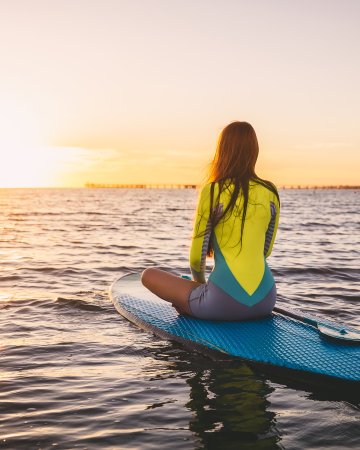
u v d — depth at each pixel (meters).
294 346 3.57
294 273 8.69
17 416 2.87
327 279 8.07
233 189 3.75
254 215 3.78
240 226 3.77
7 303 5.77
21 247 12.62
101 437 2.62
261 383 3.35
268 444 2.56
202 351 3.67
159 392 3.21
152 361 3.79
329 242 15.10
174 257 10.95
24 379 3.44
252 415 2.90
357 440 2.62
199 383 3.35
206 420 2.83
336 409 3.00
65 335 4.47
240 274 3.84
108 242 14.33
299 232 19.47
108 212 39.56
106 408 2.98
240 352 3.49
